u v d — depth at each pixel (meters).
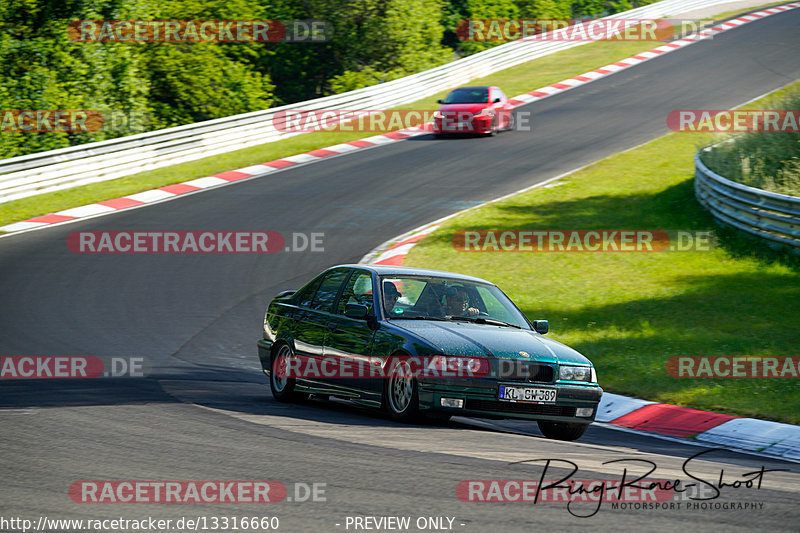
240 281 57.53
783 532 17.06
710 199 71.56
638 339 44.75
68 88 123.81
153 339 44.69
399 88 128.75
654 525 17.25
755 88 130.88
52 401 30.06
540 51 168.75
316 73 179.25
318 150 104.44
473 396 27.16
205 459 21.58
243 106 153.62
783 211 61.38
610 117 118.38
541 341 29.59
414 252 64.38
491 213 75.31
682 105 123.12
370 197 82.06
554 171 90.75
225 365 40.72
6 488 18.70
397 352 28.42
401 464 21.64
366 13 166.38
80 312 49.34
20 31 124.44
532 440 27.16
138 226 71.94
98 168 88.00
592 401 28.62
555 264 61.62
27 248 64.69
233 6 160.38
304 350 32.41
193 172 93.25
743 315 48.38
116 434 24.48
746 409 33.88
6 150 115.44
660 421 33.22
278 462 21.44
